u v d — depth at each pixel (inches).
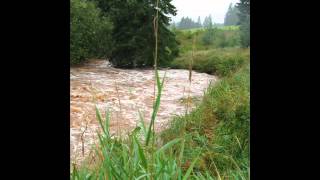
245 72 436.8
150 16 718.5
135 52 730.8
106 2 832.9
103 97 412.5
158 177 93.4
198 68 705.0
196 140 226.7
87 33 707.4
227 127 249.1
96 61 792.9
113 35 740.0
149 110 375.9
